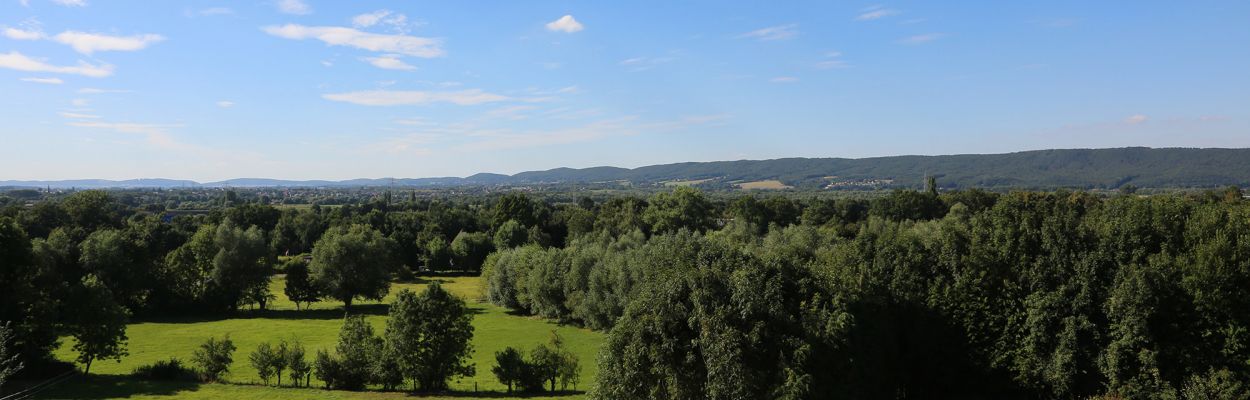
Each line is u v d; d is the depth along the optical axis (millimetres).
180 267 80062
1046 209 36875
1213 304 27922
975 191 124312
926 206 121375
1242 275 27859
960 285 33250
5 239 43438
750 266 29219
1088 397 29453
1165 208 32438
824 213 128000
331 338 61375
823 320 27438
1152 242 31141
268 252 86375
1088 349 29438
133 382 40719
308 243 133125
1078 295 30016
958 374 33375
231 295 79562
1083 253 31031
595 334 64375
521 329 67250
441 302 39469
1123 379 28500
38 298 44656
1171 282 28703
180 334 63500
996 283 33094
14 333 39031
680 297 28234
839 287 30453
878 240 38469
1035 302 30812
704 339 26281
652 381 27984
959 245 35031
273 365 40781
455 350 39594
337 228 110625
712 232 99062
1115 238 31219
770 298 27797
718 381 25562
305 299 83750
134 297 75062
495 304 85500
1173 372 28109
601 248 75250
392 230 135750
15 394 36969
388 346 39062
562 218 144250
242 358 50844
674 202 116250
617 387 28266
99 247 73188
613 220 123312
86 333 41844
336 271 83312
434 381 39781
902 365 32969
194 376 42594
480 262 122375
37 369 41344
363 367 40344
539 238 123875
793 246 47375
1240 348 27531
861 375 28500
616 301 61406
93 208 112312
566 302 68875
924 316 33594
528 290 75062
